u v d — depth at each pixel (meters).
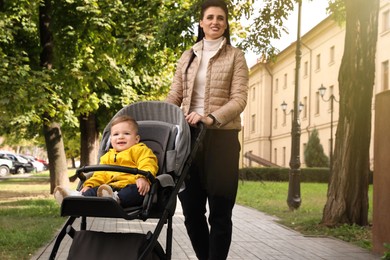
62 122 18.55
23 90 14.55
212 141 4.84
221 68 4.85
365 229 9.86
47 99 15.32
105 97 21.19
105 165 3.80
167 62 19.66
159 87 23.02
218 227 4.85
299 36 14.90
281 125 52.56
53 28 17.42
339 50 39.41
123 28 16.97
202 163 4.90
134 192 3.83
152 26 16.08
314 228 10.40
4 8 17.12
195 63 4.95
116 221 11.38
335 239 9.25
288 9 12.59
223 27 4.95
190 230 5.18
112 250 3.72
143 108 4.64
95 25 16.69
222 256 4.88
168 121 4.56
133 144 4.23
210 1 4.91
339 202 10.27
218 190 4.80
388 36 32.00
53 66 17.25
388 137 7.52
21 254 7.13
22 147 81.88
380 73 32.88
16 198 17.16
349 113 10.20
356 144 10.19
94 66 17.55
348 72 10.19
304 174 34.91
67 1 16.58
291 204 14.48
